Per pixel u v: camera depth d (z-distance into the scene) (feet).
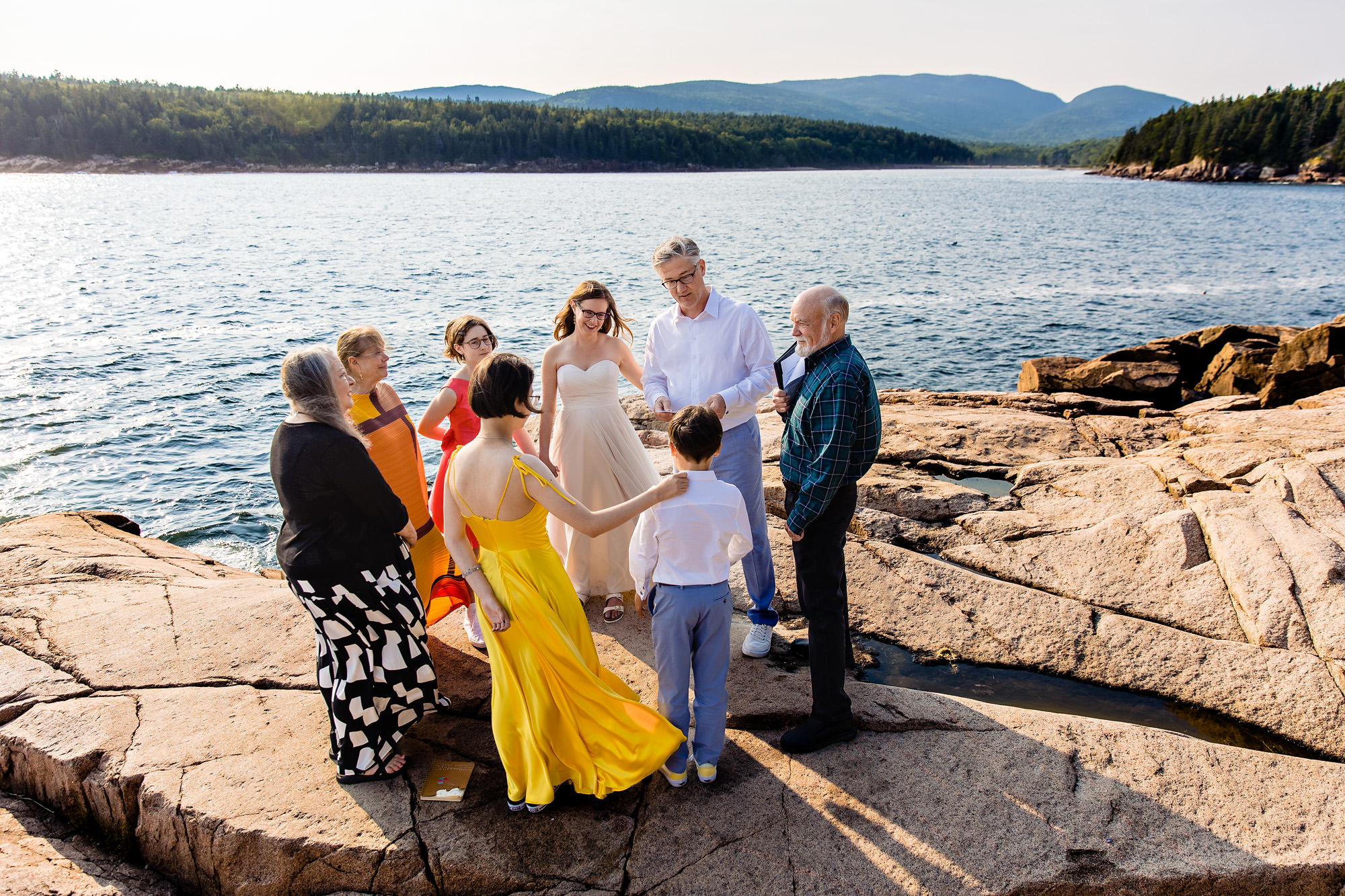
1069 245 140.56
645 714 9.80
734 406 12.71
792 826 9.55
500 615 9.71
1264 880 9.01
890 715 11.59
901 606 15.29
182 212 215.72
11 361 54.24
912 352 63.00
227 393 48.80
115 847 10.14
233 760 10.43
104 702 11.50
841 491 10.52
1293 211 221.46
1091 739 11.14
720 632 10.08
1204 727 12.28
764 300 86.22
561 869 9.05
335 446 9.53
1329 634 13.19
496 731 9.80
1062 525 17.74
